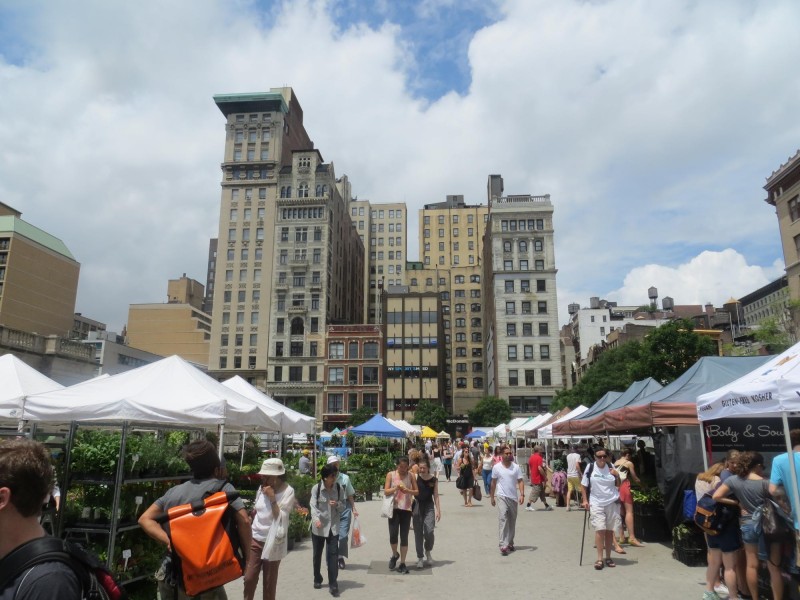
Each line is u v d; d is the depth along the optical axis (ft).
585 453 72.08
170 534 13.58
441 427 252.01
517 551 38.34
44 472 7.89
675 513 38.27
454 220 439.22
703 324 298.35
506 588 28.27
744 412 24.43
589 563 34.17
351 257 351.87
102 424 32.19
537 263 272.31
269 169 292.40
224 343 277.44
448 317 388.78
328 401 266.57
